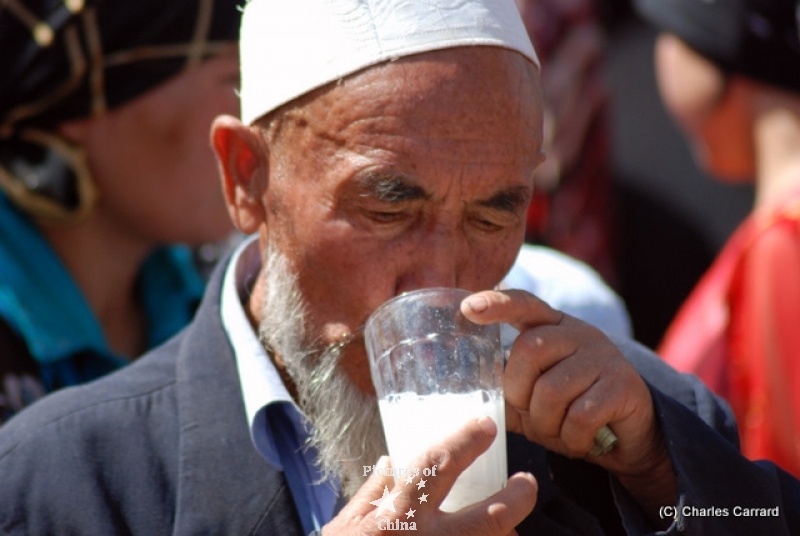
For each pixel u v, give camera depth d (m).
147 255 4.90
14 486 3.08
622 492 3.10
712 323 5.16
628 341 3.62
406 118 2.94
